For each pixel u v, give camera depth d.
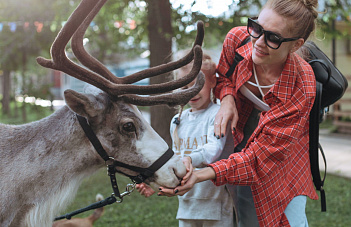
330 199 6.20
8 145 2.33
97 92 2.35
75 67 2.29
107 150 2.34
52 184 2.32
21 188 2.27
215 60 2.96
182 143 2.88
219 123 2.55
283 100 2.33
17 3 7.47
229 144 2.72
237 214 2.75
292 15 2.17
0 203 2.22
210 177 2.35
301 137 2.51
